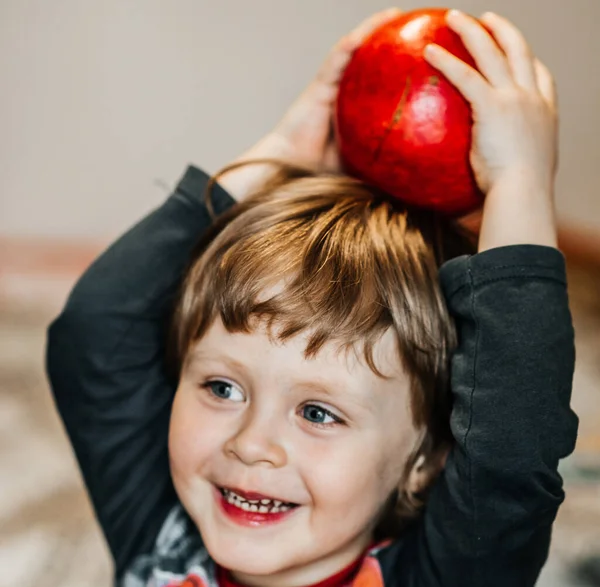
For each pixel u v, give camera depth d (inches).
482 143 29.5
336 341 29.5
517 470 28.1
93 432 37.2
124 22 90.5
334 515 30.4
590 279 87.7
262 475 30.1
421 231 32.9
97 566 49.9
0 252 91.0
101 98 91.8
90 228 94.0
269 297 29.8
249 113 93.5
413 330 31.0
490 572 29.8
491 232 29.6
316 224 31.9
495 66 29.8
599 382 68.3
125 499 38.0
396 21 30.4
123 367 36.4
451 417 29.6
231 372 30.7
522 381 28.2
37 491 56.8
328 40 92.0
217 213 35.9
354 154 30.7
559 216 92.5
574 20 90.7
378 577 32.4
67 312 36.2
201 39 91.6
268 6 91.4
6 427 64.1
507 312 28.6
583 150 92.3
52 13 89.7
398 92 29.0
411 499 32.9
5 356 74.0
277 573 33.7
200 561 35.9
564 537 49.3
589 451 56.7
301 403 30.1
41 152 92.3
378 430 30.6
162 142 93.5
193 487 32.0
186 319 33.1
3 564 49.6
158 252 35.6
